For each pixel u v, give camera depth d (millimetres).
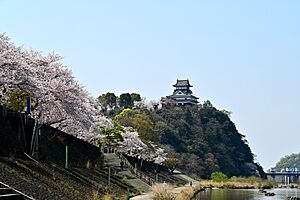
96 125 57750
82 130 48406
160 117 141750
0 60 31453
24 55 38562
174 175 100125
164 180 77375
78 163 43031
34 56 40500
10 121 34281
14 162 25234
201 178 122500
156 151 96000
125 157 73188
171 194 38281
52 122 39625
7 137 30812
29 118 37750
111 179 43906
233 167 145250
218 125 155875
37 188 21547
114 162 66062
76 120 43250
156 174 80062
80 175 34688
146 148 83500
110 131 65875
